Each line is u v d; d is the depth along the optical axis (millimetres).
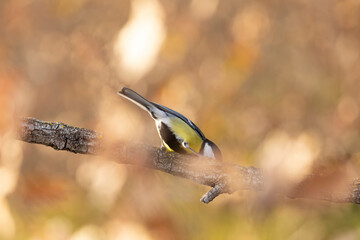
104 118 6152
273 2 9023
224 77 8422
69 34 9297
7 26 9406
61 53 9078
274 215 9375
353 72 8617
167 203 6316
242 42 8414
